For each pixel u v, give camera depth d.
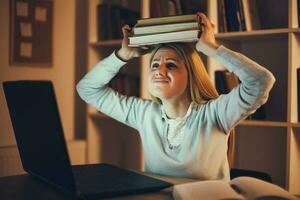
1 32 2.38
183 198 0.92
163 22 1.31
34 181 1.19
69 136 2.76
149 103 1.49
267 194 0.93
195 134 1.33
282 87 2.21
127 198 0.98
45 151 1.02
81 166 1.31
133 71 2.76
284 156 2.25
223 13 2.06
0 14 2.37
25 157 1.22
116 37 2.54
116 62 1.48
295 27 1.88
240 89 1.22
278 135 2.26
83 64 2.84
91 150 2.69
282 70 2.21
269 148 2.29
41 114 0.97
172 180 1.23
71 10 2.74
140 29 1.35
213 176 1.33
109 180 1.10
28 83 0.99
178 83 1.29
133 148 2.78
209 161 1.32
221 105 1.28
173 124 1.37
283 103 2.20
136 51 1.47
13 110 1.17
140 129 1.47
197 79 1.35
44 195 1.02
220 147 1.34
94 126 2.70
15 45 2.44
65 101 2.73
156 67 1.32
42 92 0.93
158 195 1.01
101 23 2.61
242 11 2.01
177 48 1.32
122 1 2.81
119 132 2.85
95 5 2.63
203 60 2.23
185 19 1.29
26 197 1.00
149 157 1.42
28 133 1.11
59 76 2.68
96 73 1.52
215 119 1.31
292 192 1.90
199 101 1.37
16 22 2.44
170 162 1.34
